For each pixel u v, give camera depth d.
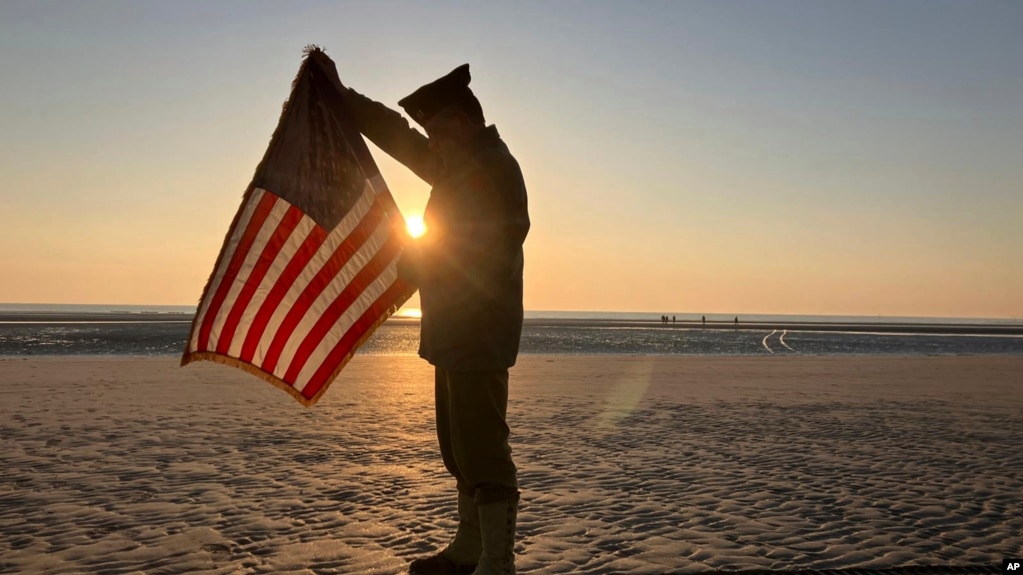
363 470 4.84
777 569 2.84
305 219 2.59
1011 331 92.69
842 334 67.12
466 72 2.38
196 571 2.79
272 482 4.45
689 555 3.03
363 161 2.63
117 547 3.11
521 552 3.06
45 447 5.70
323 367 2.69
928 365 19.05
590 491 4.27
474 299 2.34
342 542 3.17
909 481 4.64
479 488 2.40
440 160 2.57
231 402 8.95
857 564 2.93
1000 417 8.05
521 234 2.35
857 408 8.86
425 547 3.09
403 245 2.67
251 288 2.60
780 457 5.48
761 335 59.12
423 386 11.64
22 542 3.19
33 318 90.44
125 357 20.14
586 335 53.06
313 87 2.64
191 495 4.10
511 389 11.18
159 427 6.82
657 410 8.53
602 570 2.82
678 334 58.53
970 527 3.54
